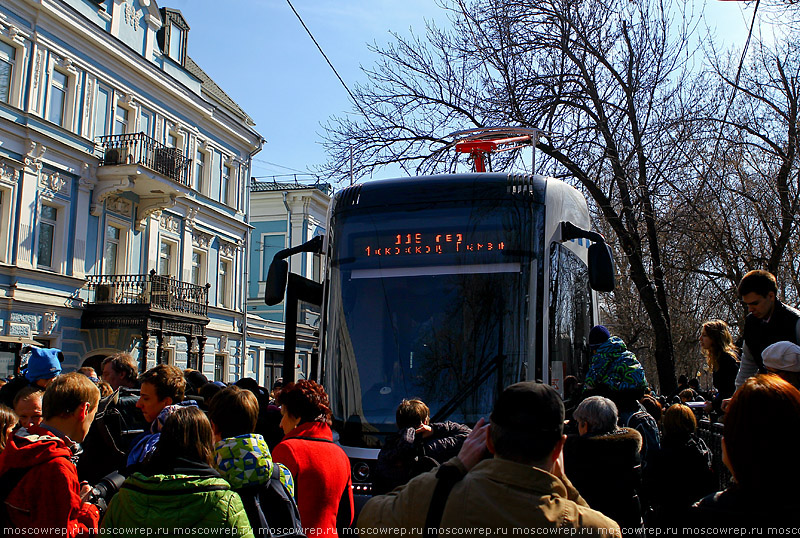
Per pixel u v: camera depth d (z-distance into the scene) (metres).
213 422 3.79
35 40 19.69
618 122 15.26
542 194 6.29
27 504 3.27
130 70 23.19
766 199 15.27
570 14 15.22
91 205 21.72
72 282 20.89
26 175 19.41
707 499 2.35
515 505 2.18
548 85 15.27
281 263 6.52
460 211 6.26
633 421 5.54
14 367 17.11
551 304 5.98
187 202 25.89
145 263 23.91
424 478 2.40
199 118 26.92
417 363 5.92
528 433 2.25
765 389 2.25
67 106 20.97
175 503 2.96
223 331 28.27
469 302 5.97
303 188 38.19
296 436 4.32
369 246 6.36
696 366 38.47
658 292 15.21
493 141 9.88
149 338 23.14
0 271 18.62
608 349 5.66
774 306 4.37
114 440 4.83
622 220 15.86
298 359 22.03
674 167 15.09
